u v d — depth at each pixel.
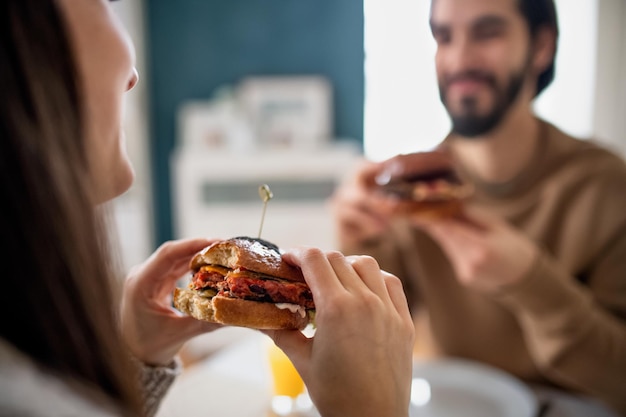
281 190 1.84
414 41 1.01
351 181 0.98
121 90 0.40
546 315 0.77
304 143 2.06
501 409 0.70
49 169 0.29
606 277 0.85
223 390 0.75
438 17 0.77
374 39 1.41
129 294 0.53
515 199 0.89
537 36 0.77
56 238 0.29
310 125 2.06
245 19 2.11
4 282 0.29
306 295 0.46
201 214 1.84
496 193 0.90
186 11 2.11
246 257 0.46
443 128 1.03
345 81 2.11
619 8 1.16
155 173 2.21
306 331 0.48
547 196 0.87
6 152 0.28
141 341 0.53
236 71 2.14
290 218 1.84
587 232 0.85
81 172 0.32
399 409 0.39
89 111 0.37
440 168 0.86
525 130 0.85
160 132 2.18
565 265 0.87
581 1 1.17
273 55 2.12
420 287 1.01
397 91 1.15
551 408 0.72
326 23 2.09
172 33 2.12
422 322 1.04
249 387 0.76
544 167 0.87
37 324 0.29
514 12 0.74
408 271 1.03
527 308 0.78
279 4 2.09
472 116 0.80
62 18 0.31
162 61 2.14
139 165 2.07
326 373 0.39
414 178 0.86
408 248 1.00
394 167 0.88
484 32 0.76
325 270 0.42
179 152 2.16
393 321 0.41
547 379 0.88
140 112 2.08
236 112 2.04
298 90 2.06
